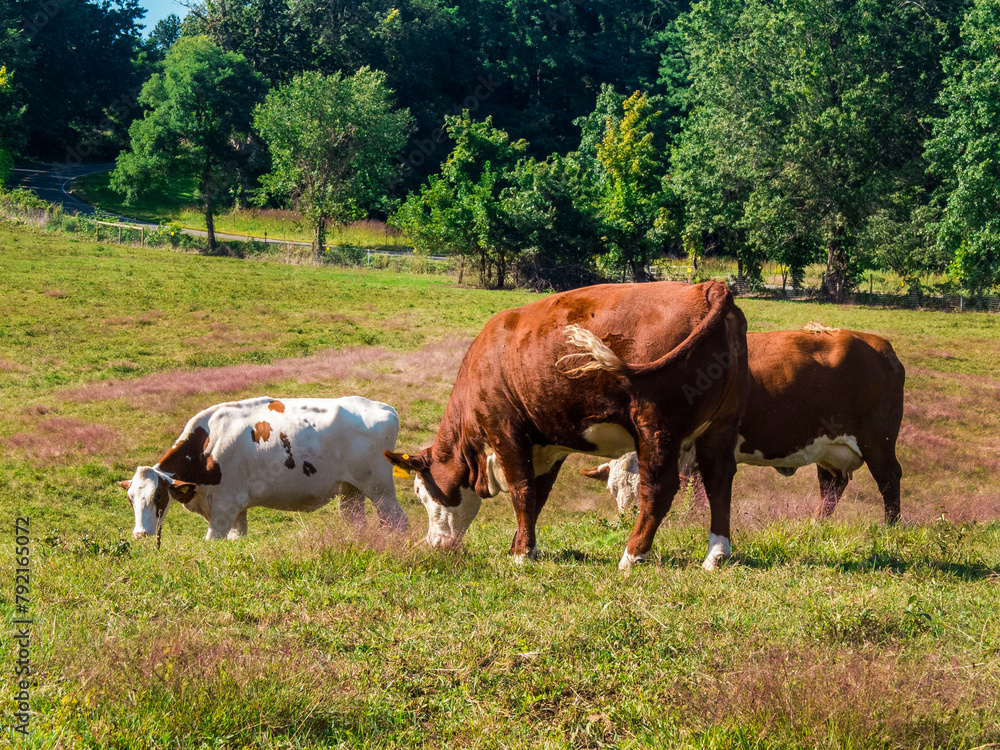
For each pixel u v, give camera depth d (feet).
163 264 156.04
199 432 37.17
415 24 314.14
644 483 22.81
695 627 17.71
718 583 20.84
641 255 185.98
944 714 13.26
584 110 334.85
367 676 15.75
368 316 120.26
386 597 20.25
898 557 25.05
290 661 15.60
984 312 151.02
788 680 14.10
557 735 13.83
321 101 199.62
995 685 14.56
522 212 173.68
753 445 34.27
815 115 171.01
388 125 210.18
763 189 171.63
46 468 56.29
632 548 23.21
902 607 18.83
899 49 180.86
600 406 23.03
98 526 47.11
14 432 63.26
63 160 293.43
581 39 335.06
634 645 17.01
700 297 22.49
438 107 317.01
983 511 44.47
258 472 37.14
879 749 12.64
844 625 17.52
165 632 16.65
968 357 102.06
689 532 28.66
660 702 14.60
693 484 35.53
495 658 16.44
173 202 269.44
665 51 335.06
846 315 138.82
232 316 114.21
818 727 12.84
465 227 175.01
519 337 24.70
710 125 182.80
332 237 256.93
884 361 34.32
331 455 37.45
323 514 50.75
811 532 28.22
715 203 180.55
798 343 34.12
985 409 77.10
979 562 24.66
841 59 176.86
